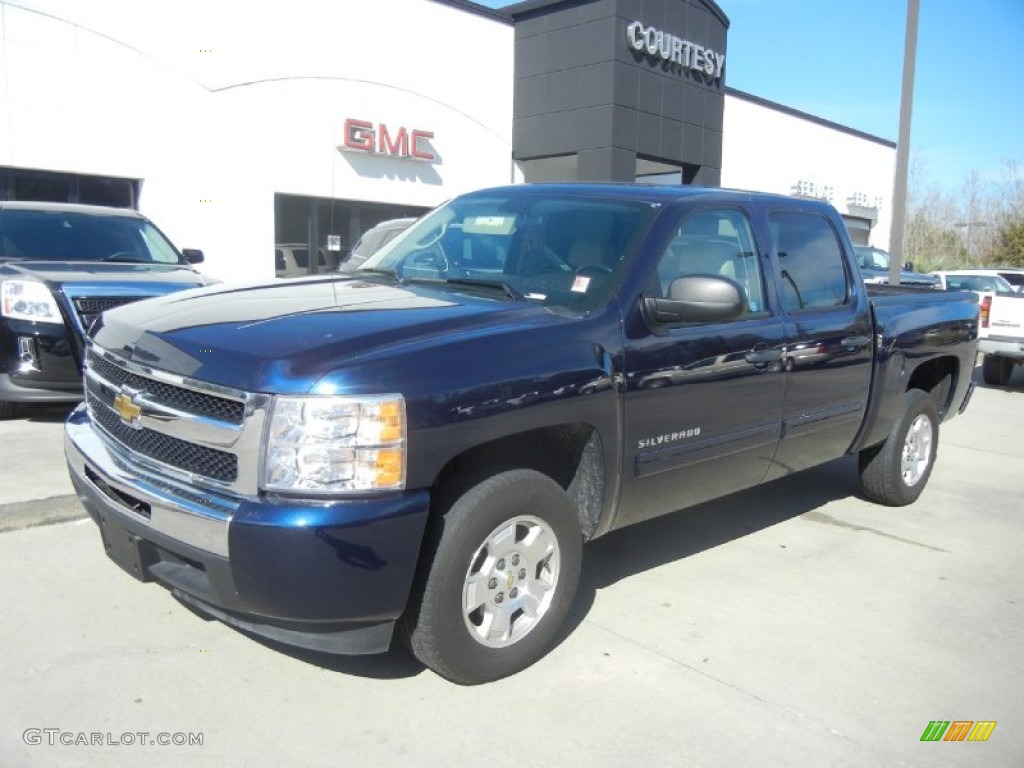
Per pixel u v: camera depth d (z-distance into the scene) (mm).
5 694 3238
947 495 6750
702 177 21688
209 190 14398
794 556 5168
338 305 3641
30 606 3936
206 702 3260
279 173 15328
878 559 5191
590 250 4105
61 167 12750
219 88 14336
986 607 4543
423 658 3359
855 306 5328
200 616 3916
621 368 3732
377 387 2975
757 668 3750
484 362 3250
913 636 4152
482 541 3312
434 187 18141
